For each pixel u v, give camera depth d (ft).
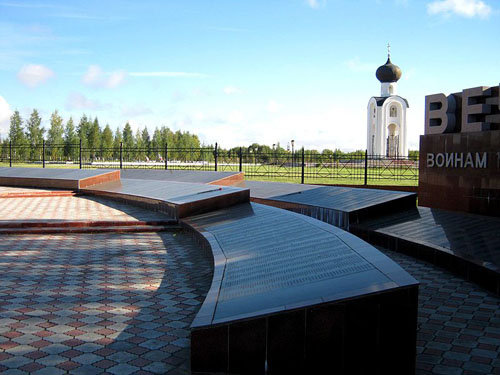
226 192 36.14
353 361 12.37
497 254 22.30
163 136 180.34
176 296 19.67
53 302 18.78
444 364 13.65
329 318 12.26
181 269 24.06
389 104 143.64
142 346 14.53
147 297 19.52
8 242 31.12
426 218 30.91
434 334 15.92
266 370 12.25
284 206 39.40
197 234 29.25
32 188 62.49
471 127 33.53
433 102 37.35
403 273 13.62
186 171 62.85
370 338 12.37
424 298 19.71
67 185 59.16
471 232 26.43
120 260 26.05
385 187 61.93
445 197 35.78
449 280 22.26
